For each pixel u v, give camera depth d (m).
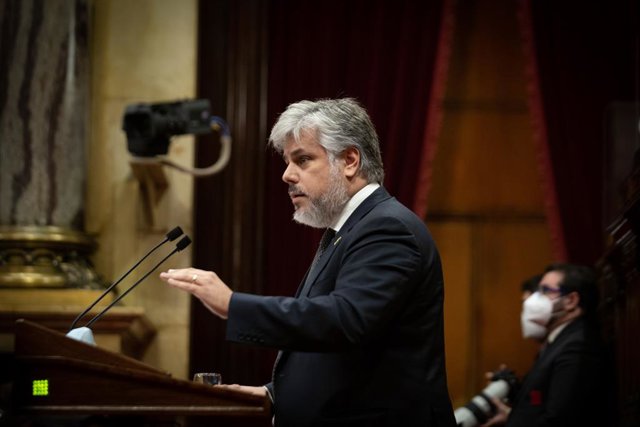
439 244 19.53
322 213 8.54
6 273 16.25
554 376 13.33
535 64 19.28
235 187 18.59
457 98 19.89
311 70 19.02
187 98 17.94
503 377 14.79
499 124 19.86
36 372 6.72
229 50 18.86
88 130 17.50
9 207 16.59
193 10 18.36
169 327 17.41
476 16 20.03
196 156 18.52
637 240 11.51
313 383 8.00
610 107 19.06
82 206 17.08
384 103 18.95
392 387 7.85
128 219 17.61
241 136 18.67
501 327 19.31
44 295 16.08
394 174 18.72
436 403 7.90
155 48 18.19
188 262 17.55
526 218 19.62
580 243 18.70
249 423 7.16
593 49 19.28
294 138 8.57
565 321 14.05
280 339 7.40
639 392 11.55
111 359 6.82
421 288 8.02
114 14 18.23
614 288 13.47
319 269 8.29
